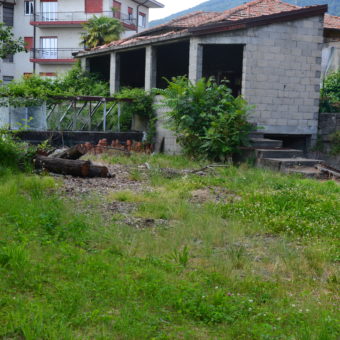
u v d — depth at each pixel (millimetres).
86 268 5461
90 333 4027
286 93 19016
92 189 11312
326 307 5074
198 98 18250
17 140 17656
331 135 18953
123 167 15297
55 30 43938
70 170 12883
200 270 5980
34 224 7199
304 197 10812
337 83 22625
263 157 16766
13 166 12828
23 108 18703
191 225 8086
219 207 9695
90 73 27609
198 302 4754
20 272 5086
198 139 18109
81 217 8062
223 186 12555
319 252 7020
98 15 42719
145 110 21734
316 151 19391
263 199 10508
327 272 6441
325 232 8375
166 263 6031
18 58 45625
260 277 5930
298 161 16078
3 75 45344
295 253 6996
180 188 11812
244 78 18406
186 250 6625
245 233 8211
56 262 5637
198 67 19047
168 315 4484
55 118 21812
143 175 13883
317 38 19328
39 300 4527
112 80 24781
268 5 21719
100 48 25406
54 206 8695
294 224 8578
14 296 4586
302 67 19203
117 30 37469
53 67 44812
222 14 21422
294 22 18891
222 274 5844
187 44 25000
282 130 19016
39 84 25328
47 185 11078
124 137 21172
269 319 4582
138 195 10625
